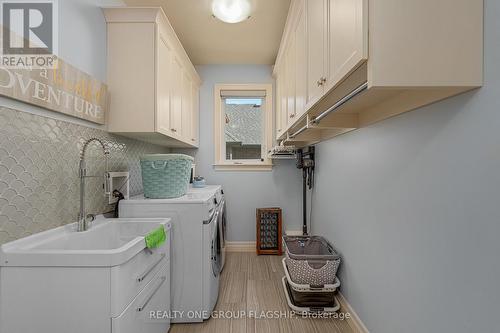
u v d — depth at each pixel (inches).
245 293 87.2
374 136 57.9
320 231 104.7
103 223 60.7
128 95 70.9
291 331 67.7
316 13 56.1
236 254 126.7
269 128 133.1
